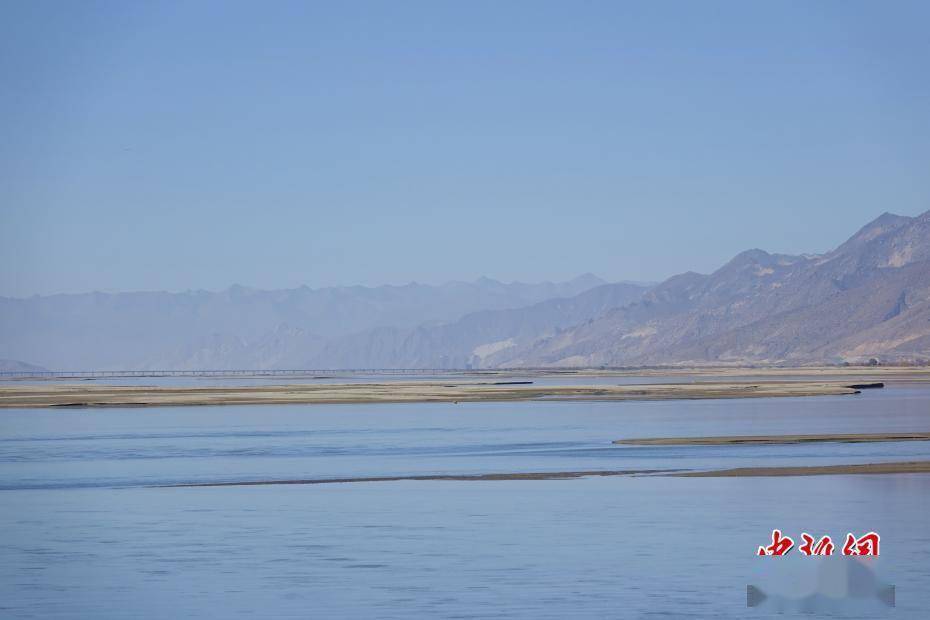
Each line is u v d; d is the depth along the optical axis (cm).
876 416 12262
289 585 3703
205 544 4444
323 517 5122
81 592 3622
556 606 3403
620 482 6294
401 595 3550
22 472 7181
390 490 6100
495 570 3903
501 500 5619
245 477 6831
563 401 17650
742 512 5091
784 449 8156
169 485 6456
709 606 3403
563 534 4594
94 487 6375
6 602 3497
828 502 5359
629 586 3650
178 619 3288
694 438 9062
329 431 10881
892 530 4578
